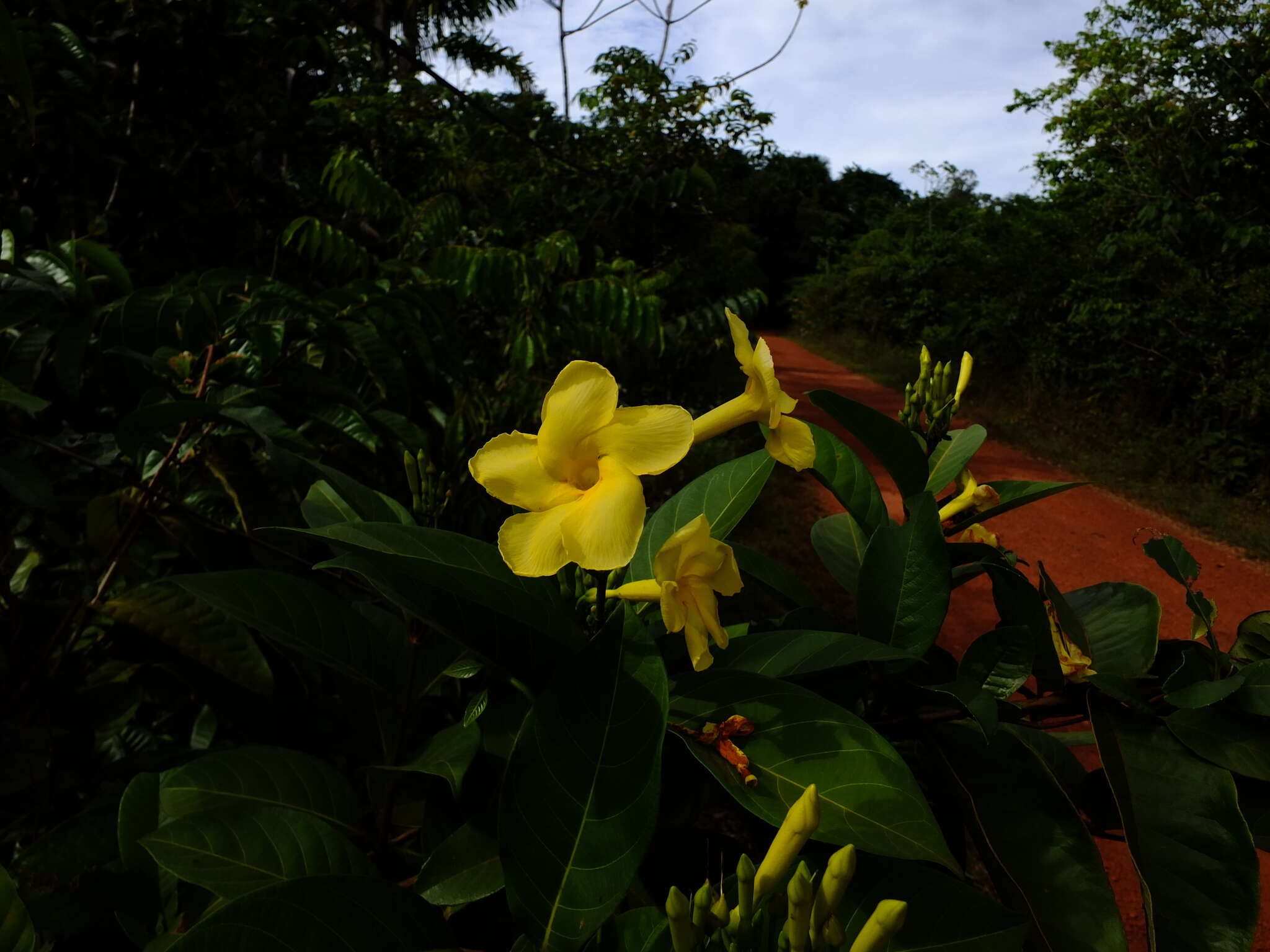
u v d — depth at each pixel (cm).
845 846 91
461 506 318
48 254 239
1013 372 1506
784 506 838
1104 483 1058
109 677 213
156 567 248
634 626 116
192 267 448
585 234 804
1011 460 1164
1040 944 114
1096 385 1252
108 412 268
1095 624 165
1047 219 1489
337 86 838
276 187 522
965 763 137
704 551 111
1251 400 1001
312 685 207
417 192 805
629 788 105
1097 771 150
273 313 240
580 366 111
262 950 94
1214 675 137
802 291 2984
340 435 286
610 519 103
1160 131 1263
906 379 1791
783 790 109
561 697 112
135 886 139
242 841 123
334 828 133
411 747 187
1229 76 1190
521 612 113
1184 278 1172
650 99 1045
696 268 1036
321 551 239
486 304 494
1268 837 135
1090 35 1366
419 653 155
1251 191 1249
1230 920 112
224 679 187
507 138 928
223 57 470
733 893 129
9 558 248
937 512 145
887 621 146
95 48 425
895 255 2375
